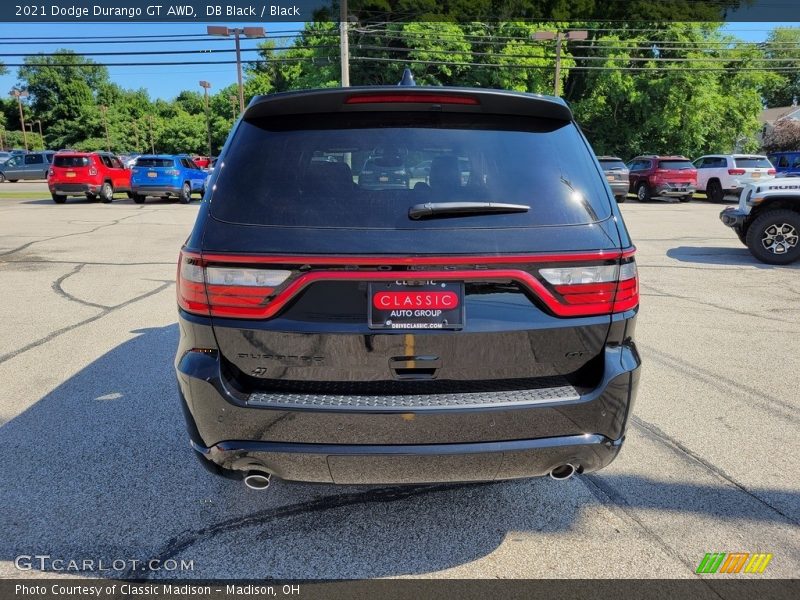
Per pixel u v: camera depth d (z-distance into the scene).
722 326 5.56
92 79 84.50
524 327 2.03
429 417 1.97
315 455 2.01
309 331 1.99
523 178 2.17
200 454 2.16
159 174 20.33
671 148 35.41
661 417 3.60
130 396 3.85
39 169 33.41
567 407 2.04
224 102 72.75
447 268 1.97
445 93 2.25
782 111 57.12
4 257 9.11
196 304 2.07
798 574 2.25
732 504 2.70
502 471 2.10
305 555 2.36
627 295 2.15
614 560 2.33
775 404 3.79
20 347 4.82
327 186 2.11
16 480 2.87
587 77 35.47
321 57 38.12
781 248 8.77
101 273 7.91
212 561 2.32
